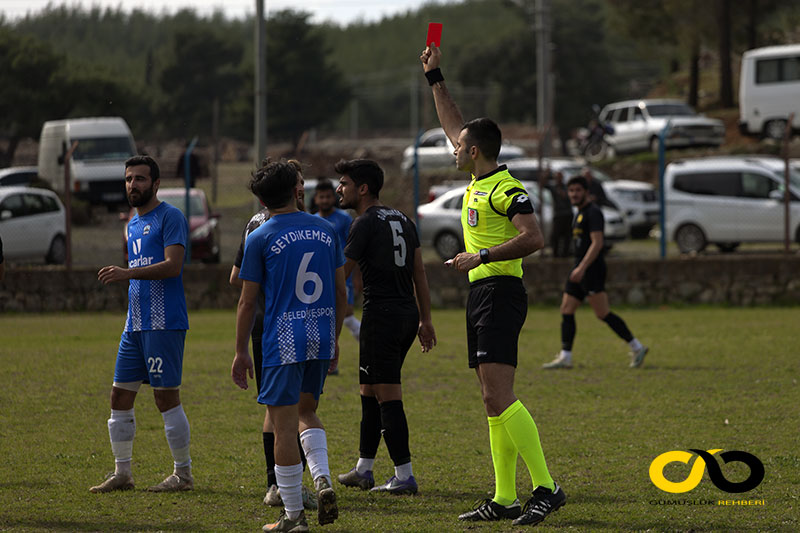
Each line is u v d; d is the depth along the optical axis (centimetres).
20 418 1802
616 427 1692
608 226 5309
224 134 16138
